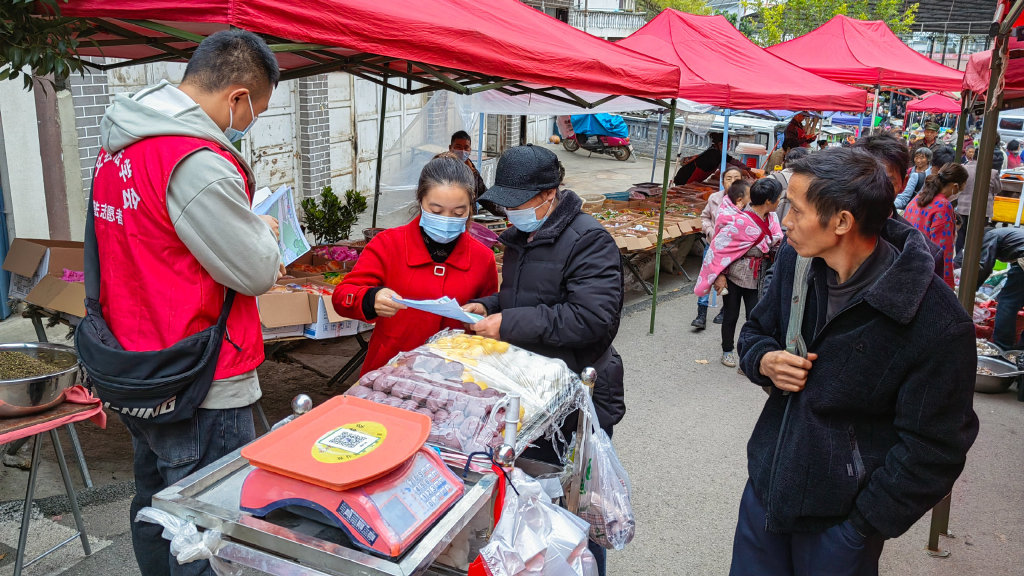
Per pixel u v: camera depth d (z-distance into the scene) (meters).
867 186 1.84
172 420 2.23
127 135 2.16
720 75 8.59
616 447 4.72
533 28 5.04
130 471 4.00
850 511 2.03
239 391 2.37
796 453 2.03
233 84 2.26
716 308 8.09
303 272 4.91
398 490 1.56
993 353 6.30
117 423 4.54
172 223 2.15
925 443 1.87
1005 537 3.86
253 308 2.43
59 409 2.69
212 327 2.25
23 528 2.87
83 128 6.80
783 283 2.20
